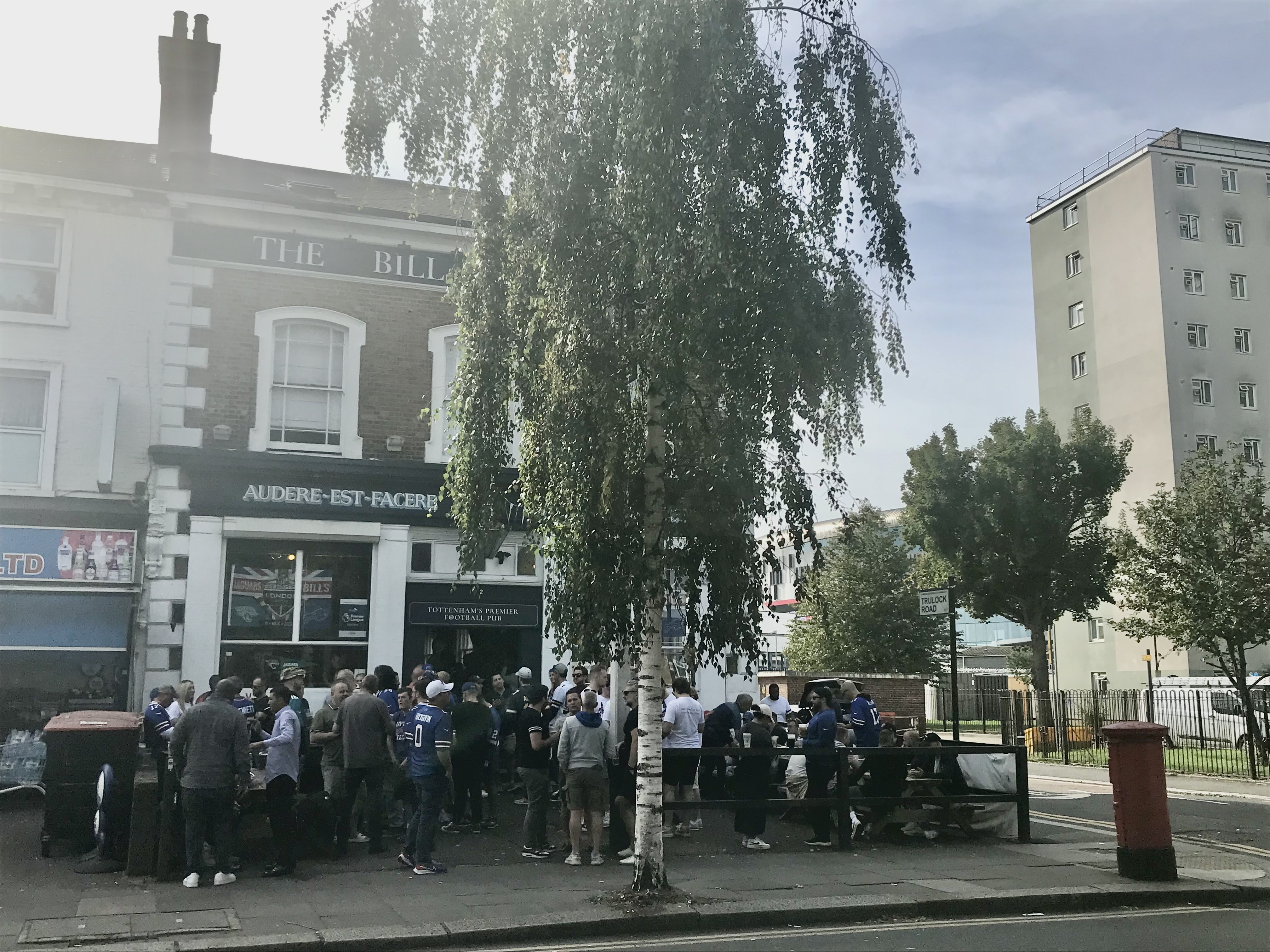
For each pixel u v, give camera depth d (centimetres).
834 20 958
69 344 1573
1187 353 4603
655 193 840
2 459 1542
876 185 945
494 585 1723
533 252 925
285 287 1688
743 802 1125
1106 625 4581
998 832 1236
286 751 974
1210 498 2488
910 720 2759
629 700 1212
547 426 926
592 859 1039
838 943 761
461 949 755
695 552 930
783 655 4591
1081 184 5094
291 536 1627
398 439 1697
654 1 845
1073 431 3556
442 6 942
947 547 3531
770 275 898
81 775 1048
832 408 961
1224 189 4797
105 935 742
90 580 1528
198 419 1620
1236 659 2398
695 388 913
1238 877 997
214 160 1986
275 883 932
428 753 985
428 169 954
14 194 1562
